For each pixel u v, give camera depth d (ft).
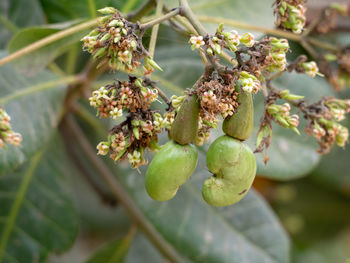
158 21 1.05
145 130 1.06
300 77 1.77
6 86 1.51
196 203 1.62
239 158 1.02
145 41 1.14
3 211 1.70
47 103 1.55
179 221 1.58
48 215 1.76
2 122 1.13
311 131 1.25
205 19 1.39
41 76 1.59
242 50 1.05
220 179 1.04
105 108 1.06
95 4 1.52
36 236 1.72
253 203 1.69
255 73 1.05
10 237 1.69
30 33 1.29
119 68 1.08
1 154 1.37
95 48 1.04
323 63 1.57
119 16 1.04
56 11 1.56
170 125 1.08
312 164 1.59
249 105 1.02
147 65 1.05
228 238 1.62
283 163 1.56
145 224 1.79
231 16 1.62
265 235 1.67
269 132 1.15
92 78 1.63
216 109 1.00
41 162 1.79
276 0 1.26
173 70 1.65
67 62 1.75
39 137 1.49
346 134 1.24
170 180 1.02
